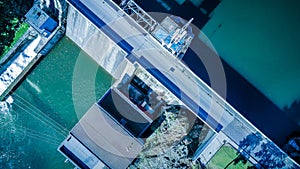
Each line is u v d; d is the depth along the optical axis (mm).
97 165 33812
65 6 33344
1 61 36000
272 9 36625
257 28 36438
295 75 36438
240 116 33094
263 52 36406
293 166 34562
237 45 36156
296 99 36281
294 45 36531
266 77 36312
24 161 36875
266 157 34594
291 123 36156
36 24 35219
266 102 36250
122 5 32219
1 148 36688
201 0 35875
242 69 36094
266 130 36188
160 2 35406
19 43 36031
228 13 36156
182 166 36656
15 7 35844
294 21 36625
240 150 34469
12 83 36656
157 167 36656
